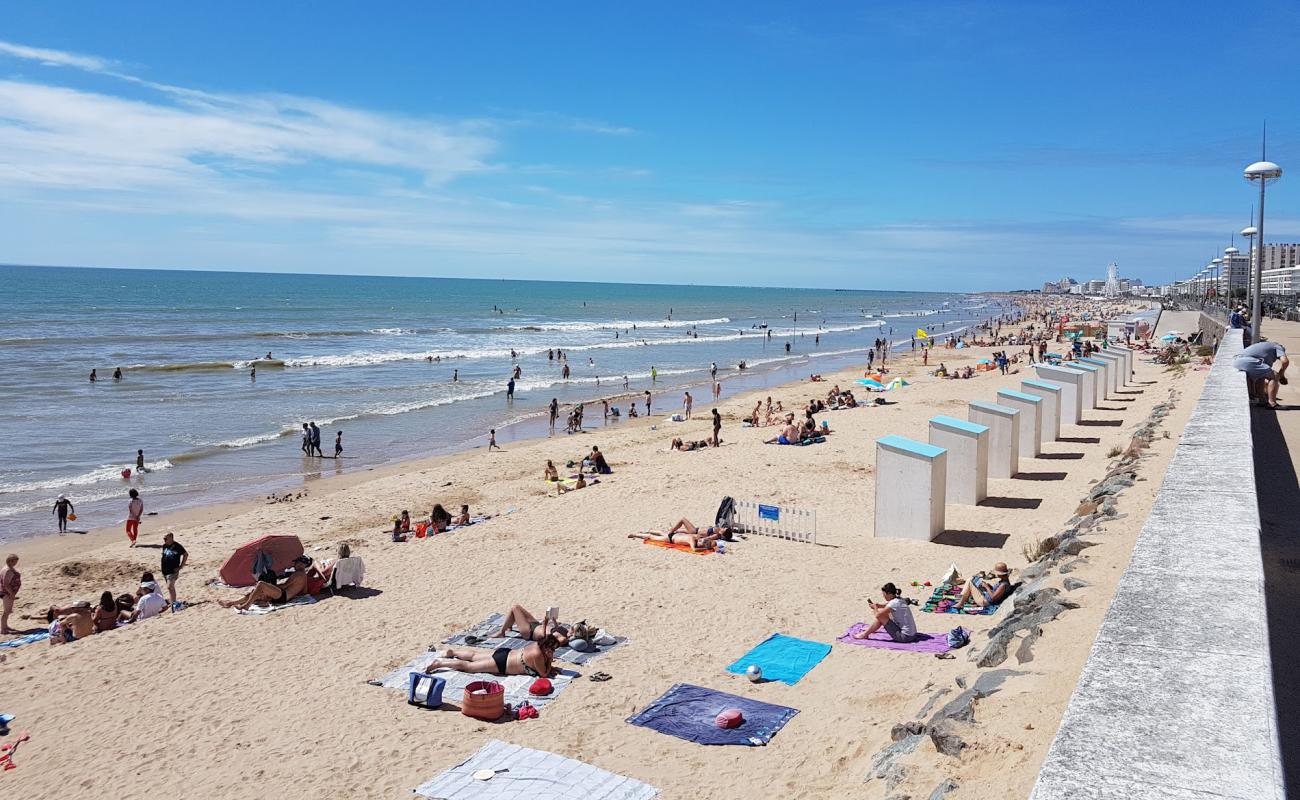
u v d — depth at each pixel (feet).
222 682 40.91
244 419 132.36
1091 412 105.19
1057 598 30.71
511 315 458.50
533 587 52.49
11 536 74.38
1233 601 14.23
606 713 35.24
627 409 148.36
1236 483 22.53
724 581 52.01
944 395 144.97
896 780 22.06
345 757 33.09
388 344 267.80
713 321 450.71
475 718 35.63
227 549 69.05
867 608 46.14
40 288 557.33
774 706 34.68
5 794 31.96
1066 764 10.05
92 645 46.14
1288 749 15.52
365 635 45.91
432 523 69.72
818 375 188.34
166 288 625.41
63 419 128.36
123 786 32.12
